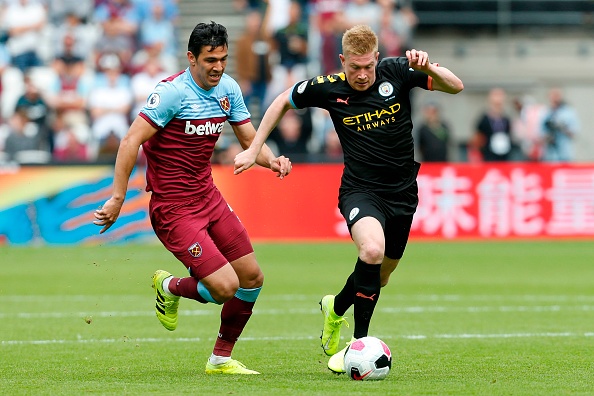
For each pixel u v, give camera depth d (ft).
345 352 77.87
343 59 80.12
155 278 82.99
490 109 249.34
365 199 81.05
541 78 317.83
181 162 79.36
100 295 148.87
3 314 127.24
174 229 79.36
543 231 233.96
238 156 81.41
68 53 256.93
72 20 266.36
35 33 266.16
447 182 231.71
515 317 124.47
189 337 107.45
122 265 184.55
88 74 257.55
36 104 243.40
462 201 232.32
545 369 83.25
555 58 318.04
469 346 99.35
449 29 316.19
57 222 219.00
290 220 224.74
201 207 80.33
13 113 245.24
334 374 80.23
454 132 315.37
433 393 69.00
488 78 316.81
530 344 100.73
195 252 78.54
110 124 251.80
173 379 77.82
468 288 157.38
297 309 132.26
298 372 82.43
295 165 225.15
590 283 164.45
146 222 220.02
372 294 77.97
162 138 79.05
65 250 212.02
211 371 81.92
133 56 263.70
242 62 261.44
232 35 288.30
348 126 82.07
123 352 96.12
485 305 136.98
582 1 318.65
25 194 218.38
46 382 76.23
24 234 219.00
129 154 77.66
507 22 315.37
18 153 239.30
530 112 273.13
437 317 124.47
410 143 82.69
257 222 223.71
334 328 85.40
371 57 78.28
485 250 218.38
